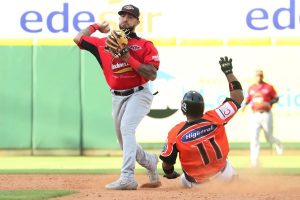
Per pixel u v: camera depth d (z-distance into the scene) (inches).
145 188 1044.5
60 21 1983.3
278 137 1983.3
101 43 1008.9
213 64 1979.6
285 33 1974.7
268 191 960.9
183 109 941.8
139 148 1027.3
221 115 941.2
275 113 1983.3
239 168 1627.7
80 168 1614.2
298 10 1968.5
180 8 1979.6
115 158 1930.4
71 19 1978.3
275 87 1978.3
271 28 1974.7
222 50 1979.6
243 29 1975.9
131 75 992.9
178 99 1985.7
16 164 1748.3
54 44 1987.0
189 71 1983.3
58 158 1930.4
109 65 1001.5
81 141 1991.9
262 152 1987.0
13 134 1995.6
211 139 940.0
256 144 1694.1
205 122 938.1
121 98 1005.2
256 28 1974.7
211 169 948.0
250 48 1978.3
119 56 957.8
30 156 1989.4
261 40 1974.7
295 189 1021.8
